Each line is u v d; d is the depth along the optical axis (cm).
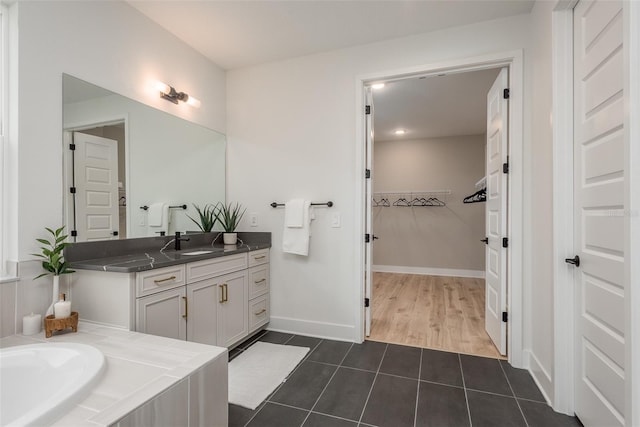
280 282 289
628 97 108
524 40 218
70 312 153
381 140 571
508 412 167
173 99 247
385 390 188
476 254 527
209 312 215
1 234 151
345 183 268
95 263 173
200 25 237
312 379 201
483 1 206
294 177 285
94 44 191
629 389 108
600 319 138
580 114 156
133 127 217
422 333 281
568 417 163
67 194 175
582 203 154
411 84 327
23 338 144
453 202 539
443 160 545
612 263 128
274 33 246
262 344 257
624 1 110
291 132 286
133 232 217
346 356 234
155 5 213
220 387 124
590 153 146
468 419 162
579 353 158
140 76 222
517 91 217
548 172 178
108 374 107
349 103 267
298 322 282
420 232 556
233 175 307
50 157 167
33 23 159
